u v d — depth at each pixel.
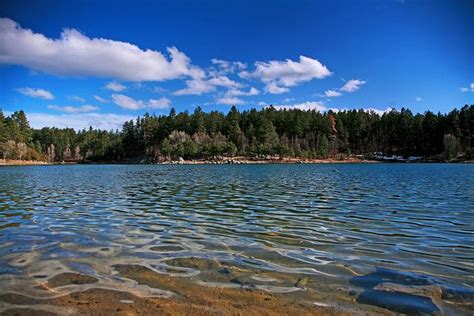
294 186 30.81
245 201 20.30
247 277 7.50
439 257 9.00
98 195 23.72
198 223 13.59
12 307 6.09
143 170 74.81
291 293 6.67
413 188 28.44
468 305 6.16
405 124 159.38
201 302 6.29
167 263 8.43
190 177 45.88
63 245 10.09
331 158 152.75
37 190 27.64
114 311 5.96
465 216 15.13
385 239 10.95
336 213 15.98
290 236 11.36
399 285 7.05
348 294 6.63
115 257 8.91
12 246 9.96
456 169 69.31
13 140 139.38
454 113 141.12
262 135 153.38
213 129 168.62
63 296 6.53
